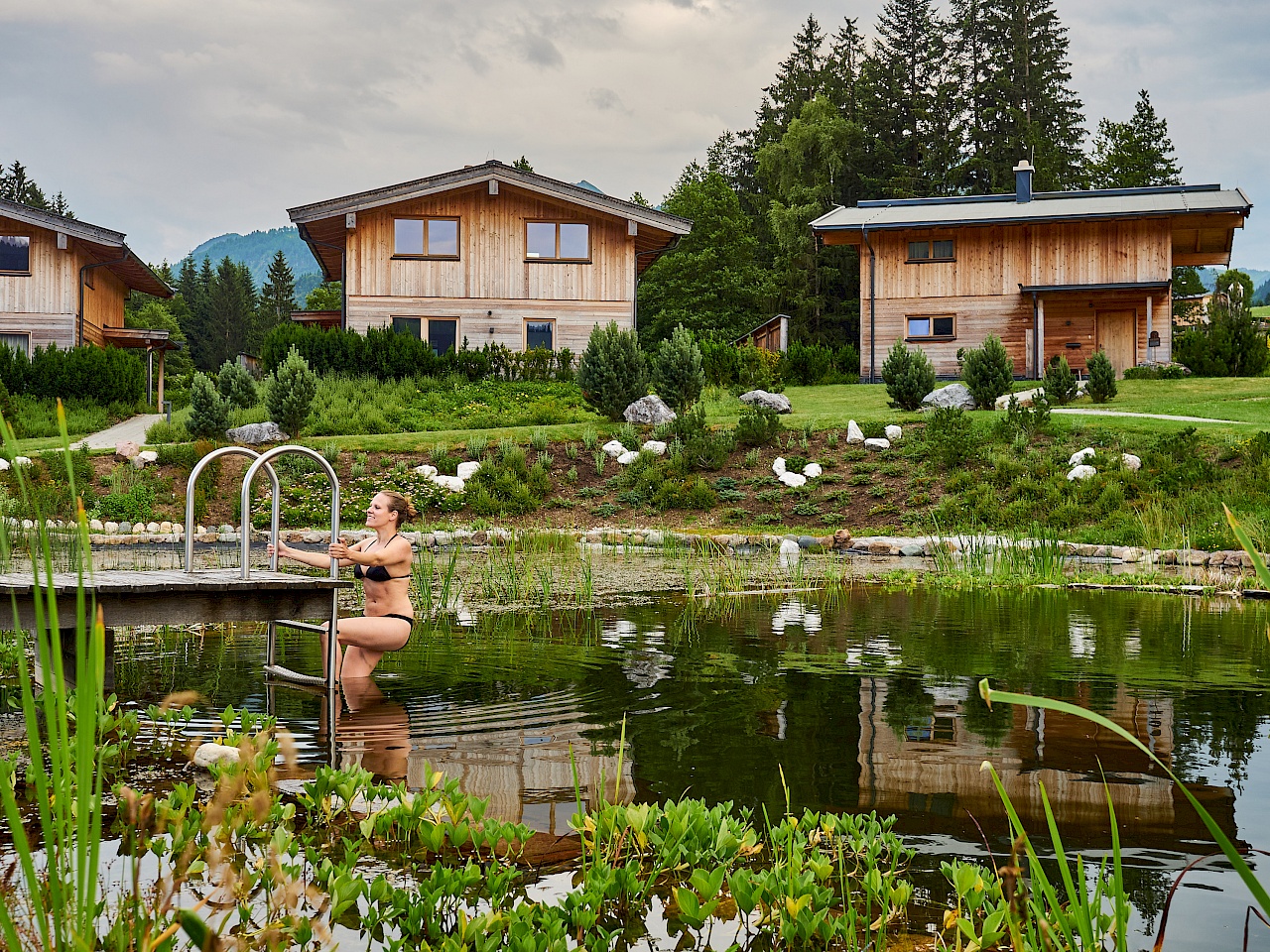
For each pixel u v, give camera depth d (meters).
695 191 56.19
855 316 53.56
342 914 2.75
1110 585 10.72
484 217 29.41
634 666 6.19
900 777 3.91
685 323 52.22
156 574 5.54
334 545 5.81
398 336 26.80
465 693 5.42
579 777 3.89
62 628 4.93
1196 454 16.50
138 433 23.42
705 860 3.07
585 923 2.65
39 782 1.60
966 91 60.00
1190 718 4.86
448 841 3.23
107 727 4.44
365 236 29.02
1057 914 2.06
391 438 20.62
